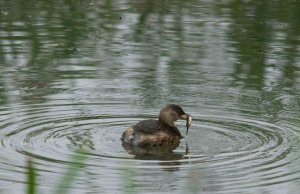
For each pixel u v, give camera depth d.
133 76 18.17
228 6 25.42
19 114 15.13
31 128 14.32
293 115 15.53
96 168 12.36
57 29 22.27
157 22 23.25
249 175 12.18
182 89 17.28
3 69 18.45
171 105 14.12
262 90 17.30
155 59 19.52
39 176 11.91
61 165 12.41
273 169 12.45
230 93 17.02
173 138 13.73
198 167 12.51
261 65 19.17
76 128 14.42
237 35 21.88
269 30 22.47
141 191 11.46
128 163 12.62
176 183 11.80
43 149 13.16
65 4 25.44
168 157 12.98
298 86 17.66
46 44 20.75
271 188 11.68
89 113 15.38
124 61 19.28
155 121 14.02
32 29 22.23
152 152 13.23
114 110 15.67
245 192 11.51
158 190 11.51
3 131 14.09
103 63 19.11
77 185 11.66
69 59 19.38
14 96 16.36
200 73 18.47
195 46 20.72
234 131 14.50
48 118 14.98
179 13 24.39
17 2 25.58
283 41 21.34
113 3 25.69
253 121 15.13
